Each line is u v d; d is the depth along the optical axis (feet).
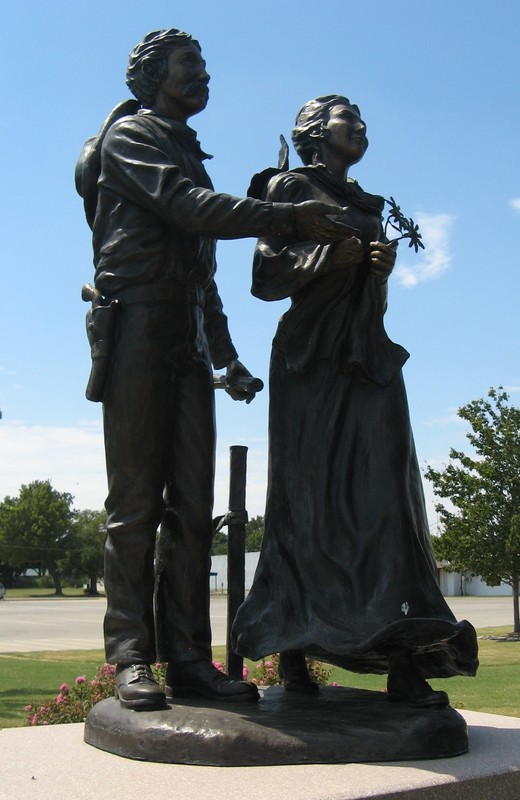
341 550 11.33
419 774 9.23
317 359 11.94
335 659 11.73
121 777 9.24
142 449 11.97
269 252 11.82
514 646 56.54
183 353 12.37
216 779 9.04
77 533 233.55
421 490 12.01
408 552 11.15
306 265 11.62
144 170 11.76
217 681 11.73
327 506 11.48
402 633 10.55
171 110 12.89
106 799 8.47
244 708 10.90
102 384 12.06
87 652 53.11
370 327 11.88
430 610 10.96
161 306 12.11
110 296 12.23
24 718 27.61
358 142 12.60
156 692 10.68
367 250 12.06
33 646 58.18
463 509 67.05
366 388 11.86
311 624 11.02
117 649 11.62
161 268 12.10
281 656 12.67
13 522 228.84
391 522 11.24
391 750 9.78
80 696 21.09
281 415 12.09
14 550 228.43
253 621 11.48
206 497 12.51
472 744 10.96
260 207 11.09
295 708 10.89
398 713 10.40
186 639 12.16
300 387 12.02
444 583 166.50
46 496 231.91
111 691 20.94
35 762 9.98
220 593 137.80
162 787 8.81
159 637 12.32
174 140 12.49
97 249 12.49
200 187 12.01
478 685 36.45
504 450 66.08
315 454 11.72
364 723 10.03
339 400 11.78
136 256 12.01
